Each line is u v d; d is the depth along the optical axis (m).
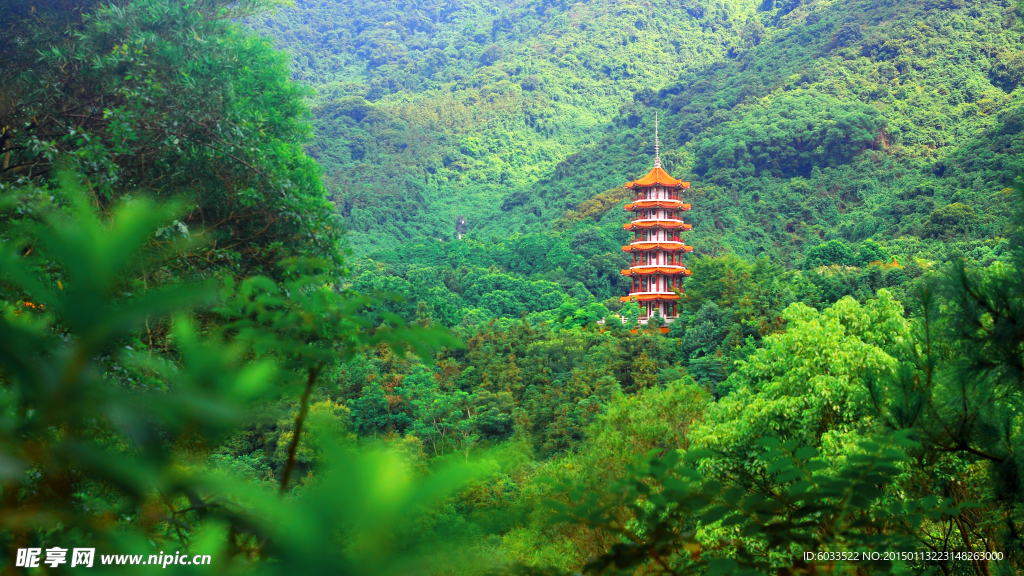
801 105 139.38
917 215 101.62
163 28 10.77
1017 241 4.79
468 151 187.25
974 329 4.68
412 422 39.91
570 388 43.25
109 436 0.91
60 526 0.94
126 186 9.79
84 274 0.78
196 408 0.84
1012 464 4.97
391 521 0.76
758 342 52.34
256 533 0.94
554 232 113.31
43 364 0.77
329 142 178.00
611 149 162.75
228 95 10.98
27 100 9.30
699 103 163.75
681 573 1.96
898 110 139.75
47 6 9.68
